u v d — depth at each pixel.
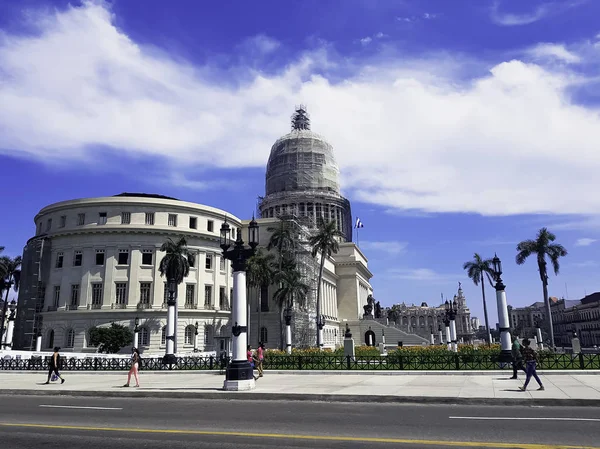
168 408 16.09
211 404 17.17
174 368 32.97
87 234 68.31
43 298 68.75
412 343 95.06
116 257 67.44
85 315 65.12
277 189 125.50
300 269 83.56
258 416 13.98
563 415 13.65
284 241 72.44
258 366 26.45
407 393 18.14
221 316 73.06
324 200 121.44
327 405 16.53
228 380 20.00
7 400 19.42
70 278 67.56
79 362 37.81
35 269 68.75
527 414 13.91
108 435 11.17
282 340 68.44
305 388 20.28
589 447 9.49
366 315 108.06
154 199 70.06
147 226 68.31
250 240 21.64
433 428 11.74
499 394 17.47
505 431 11.26
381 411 14.84
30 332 67.06
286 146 127.75
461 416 13.62
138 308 65.25
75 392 21.28
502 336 28.78
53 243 70.31
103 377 29.58
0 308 84.69
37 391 21.97
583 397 16.25
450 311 56.00
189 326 68.25
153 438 10.78
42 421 13.34
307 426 12.20
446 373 25.47
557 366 26.89
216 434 11.19
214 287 72.94
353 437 10.70
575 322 158.38
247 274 66.25
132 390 20.95
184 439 10.63
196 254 71.62
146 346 64.56
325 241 73.19
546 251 68.81
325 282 101.38
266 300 79.25
